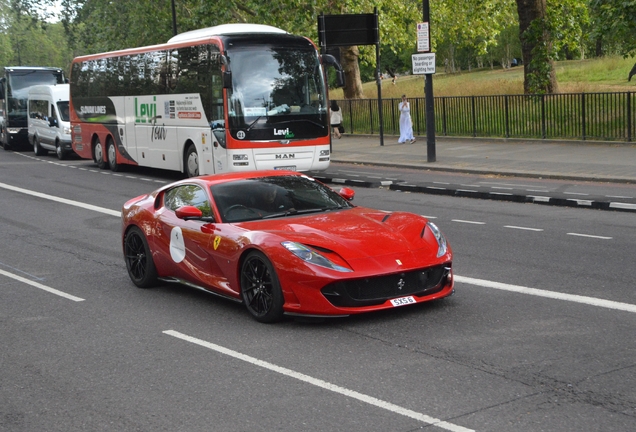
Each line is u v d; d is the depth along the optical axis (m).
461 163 21.83
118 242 12.99
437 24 47.53
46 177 24.53
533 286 8.41
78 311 8.60
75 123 28.72
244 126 18.36
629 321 6.93
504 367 5.86
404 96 29.48
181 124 20.86
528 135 26.45
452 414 5.00
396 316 7.48
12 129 38.31
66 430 5.16
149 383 6.02
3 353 7.12
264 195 8.41
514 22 48.00
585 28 44.56
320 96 19.23
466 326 7.03
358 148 28.98
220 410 5.34
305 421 5.04
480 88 36.31
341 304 6.98
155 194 9.55
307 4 35.16
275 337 7.05
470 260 9.99
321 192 8.66
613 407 4.96
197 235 8.30
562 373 5.66
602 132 23.97
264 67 18.70
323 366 6.16
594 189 15.98
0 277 10.68
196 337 7.25
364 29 27.34
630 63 44.44
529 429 4.68
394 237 7.39
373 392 5.50
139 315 8.25
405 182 18.53
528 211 14.04
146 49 22.84
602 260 9.57
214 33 19.47
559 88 31.56
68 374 6.38
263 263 7.41
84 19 48.03
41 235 14.08
